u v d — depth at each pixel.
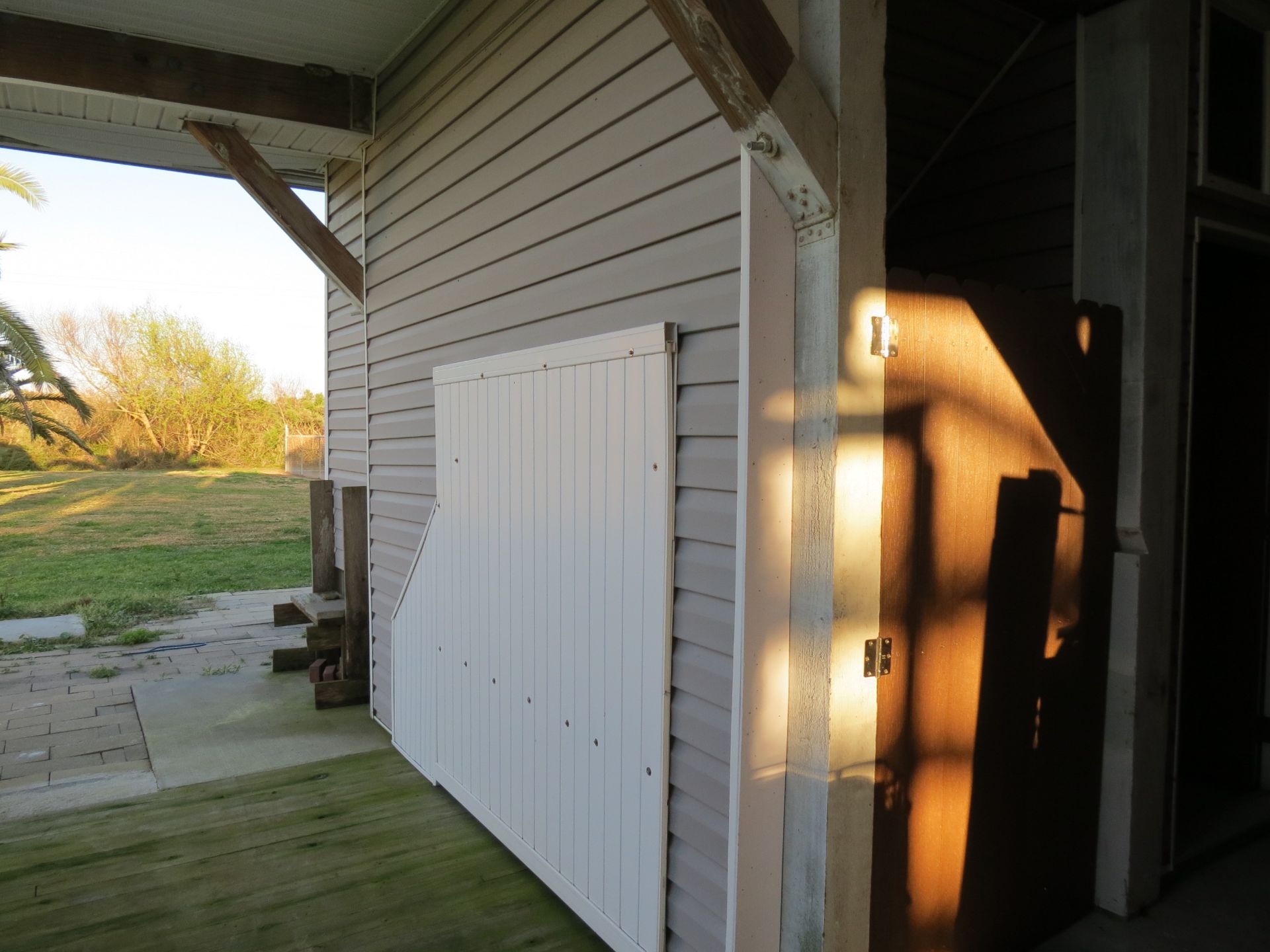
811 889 1.80
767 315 1.79
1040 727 2.20
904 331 1.84
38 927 2.53
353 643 4.94
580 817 2.53
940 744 1.98
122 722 4.58
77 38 3.53
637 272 2.29
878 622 1.82
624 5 2.33
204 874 2.85
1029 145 2.59
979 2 2.35
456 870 2.89
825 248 1.73
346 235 4.96
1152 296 2.33
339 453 5.76
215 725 4.51
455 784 3.41
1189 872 2.60
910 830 1.94
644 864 2.22
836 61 1.67
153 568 10.71
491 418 3.05
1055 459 2.19
